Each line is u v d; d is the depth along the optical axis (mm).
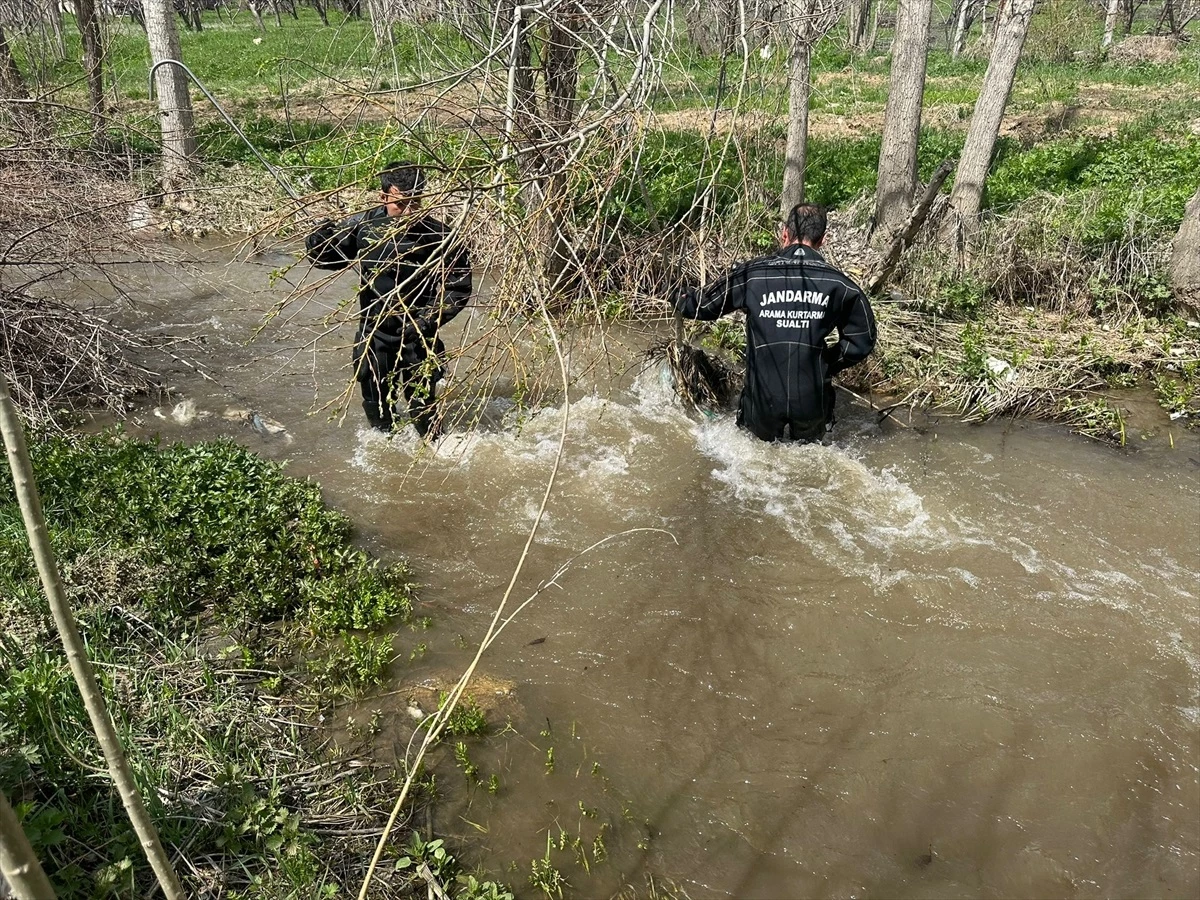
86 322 6113
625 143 4113
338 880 2840
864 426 5973
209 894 2732
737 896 2896
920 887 2941
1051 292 7621
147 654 3697
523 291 3889
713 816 3182
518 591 4332
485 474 5270
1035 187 10945
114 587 3914
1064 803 3236
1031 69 22750
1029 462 5504
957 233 7812
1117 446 5723
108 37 11250
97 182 6500
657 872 2967
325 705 3580
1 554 3977
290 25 34094
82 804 2877
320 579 4246
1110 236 7859
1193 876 2975
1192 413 6098
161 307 7672
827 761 3416
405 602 4145
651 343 6883
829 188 10797
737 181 9031
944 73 22312
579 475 5285
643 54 4332
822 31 8125
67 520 4422
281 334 7227
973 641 4008
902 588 4348
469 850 3016
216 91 18188
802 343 5168
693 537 4738
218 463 4852
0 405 1501
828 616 4168
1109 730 3535
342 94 4539
